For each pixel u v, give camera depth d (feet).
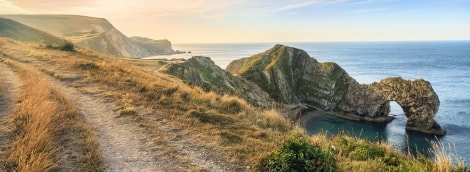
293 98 317.22
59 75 74.33
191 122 43.83
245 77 314.55
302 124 241.76
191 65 212.43
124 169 28.99
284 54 347.36
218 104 55.72
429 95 215.31
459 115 250.78
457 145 179.22
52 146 31.58
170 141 36.65
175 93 59.00
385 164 32.99
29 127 34.60
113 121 43.27
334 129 228.43
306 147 31.24
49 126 36.04
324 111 286.66
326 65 325.21
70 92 59.31
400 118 255.91
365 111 260.62
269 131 43.55
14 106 45.19
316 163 29.27
